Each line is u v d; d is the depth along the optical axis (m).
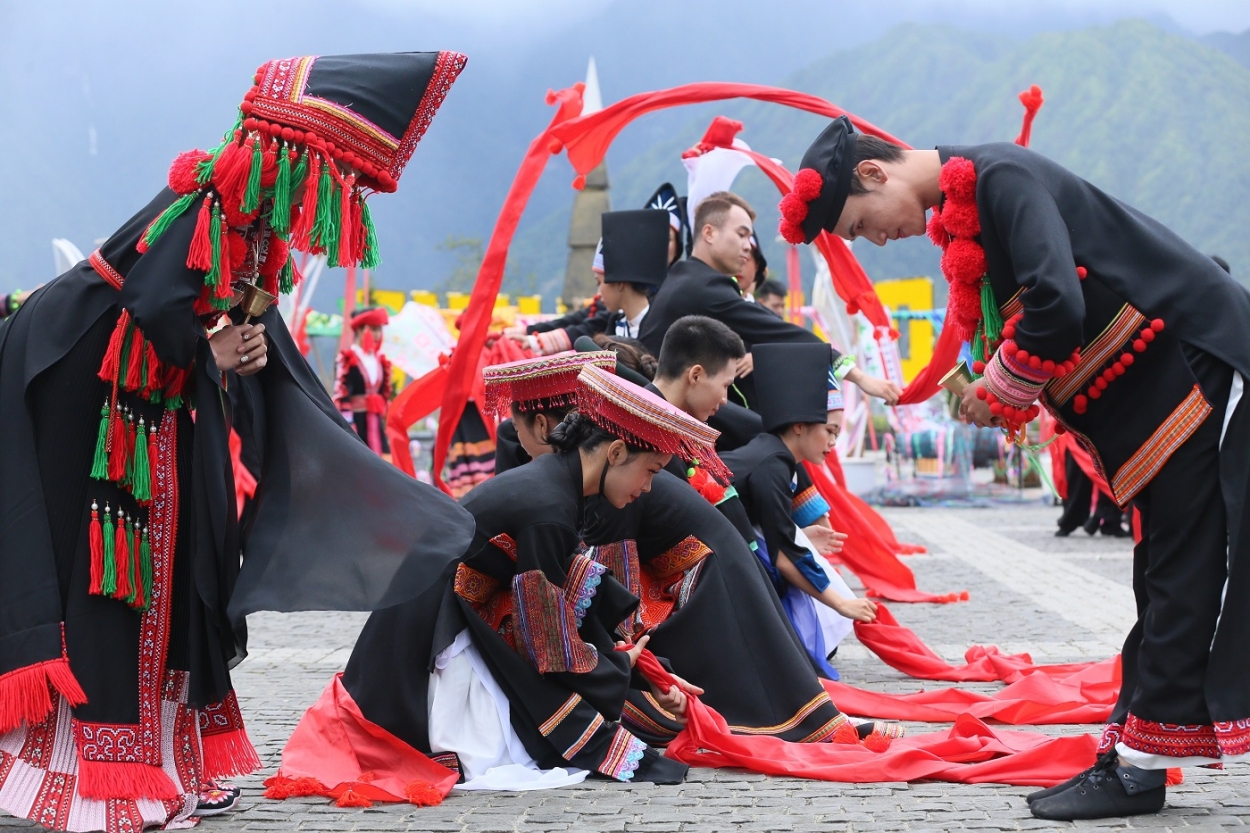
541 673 3.75
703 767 3.87
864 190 3.44
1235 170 105.38
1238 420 3.10
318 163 3.09
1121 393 3.25
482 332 6.21
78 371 3.14
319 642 6.27
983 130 134.25
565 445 3.78
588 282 22.44
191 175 3.05
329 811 3.41
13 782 3.07
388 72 3.19
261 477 3.41
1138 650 3.31
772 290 11.07
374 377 12.45
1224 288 3.18
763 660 4.07
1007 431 3.31
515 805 3.46
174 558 3.23
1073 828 3.17
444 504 3.28
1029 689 4.60
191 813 3.25
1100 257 3.21
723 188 6.45
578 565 3.77
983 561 9.16
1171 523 3.15
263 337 3.29
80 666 3.05
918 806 3.38
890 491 14.48
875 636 5.38
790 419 4.93
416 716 3.73
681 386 4.27
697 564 4.18
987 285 3.33
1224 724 3.05
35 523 3.07
